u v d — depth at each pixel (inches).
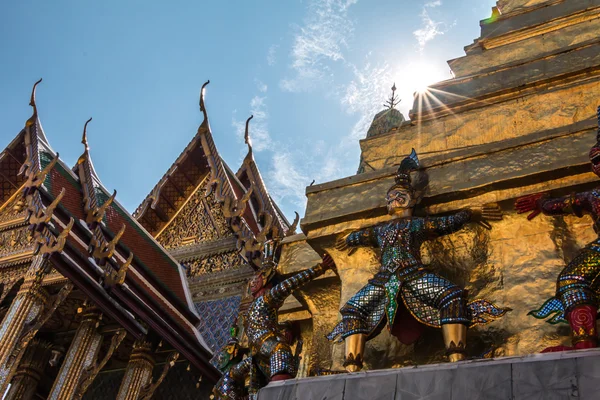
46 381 788.0
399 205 305.9
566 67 375.2
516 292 284.0
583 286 240.8
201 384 756.6
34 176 668.7
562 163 284.5
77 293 689.0
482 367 223.0
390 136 399.2
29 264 698.8
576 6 463.2
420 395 228.1
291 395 251.6
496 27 485.1
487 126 370.3
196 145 987.9
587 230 284.2
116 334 674.8
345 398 240.4
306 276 327.6
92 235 679.7
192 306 815.1
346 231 323.0
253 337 315.9
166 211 969.5
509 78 388.2
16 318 639.1
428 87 410.0
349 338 280.5
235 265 874.1
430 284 275.3
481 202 299.3
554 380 208.5
